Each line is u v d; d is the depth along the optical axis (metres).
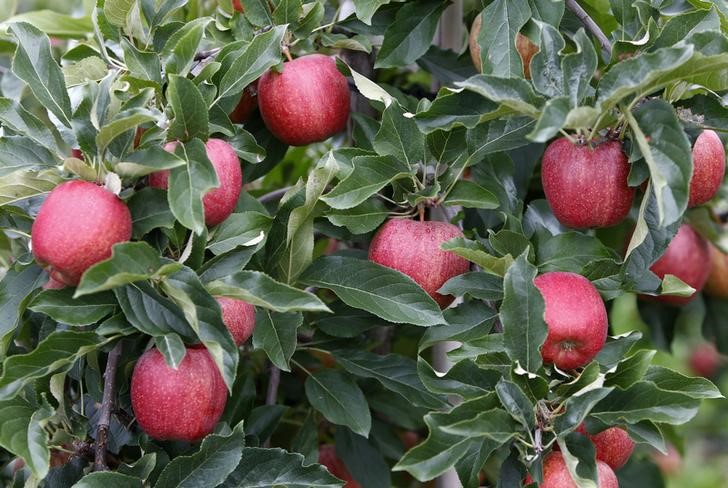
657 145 1.59
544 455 1.72
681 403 1.66
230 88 1.87
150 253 1.54
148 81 1.81
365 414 2.07
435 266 1.88
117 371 1.91
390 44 2.12
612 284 1.88
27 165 1.73
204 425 1.75
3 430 1.58
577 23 2.21
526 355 1.68
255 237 1.77
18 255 2.29
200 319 1.58
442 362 2.34
